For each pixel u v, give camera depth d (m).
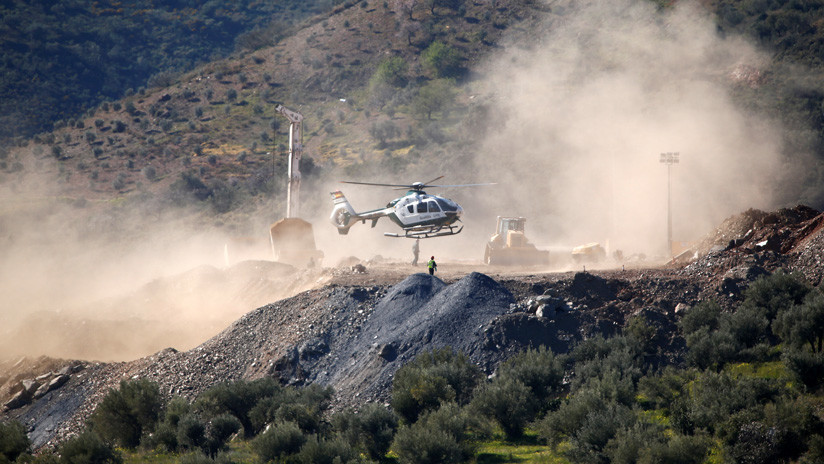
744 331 107.06
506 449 90.00
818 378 87.38
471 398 100.88
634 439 75.62
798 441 73.12
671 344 112.38
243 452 94.50
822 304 99.88
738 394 82.62
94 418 107.19
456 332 116.19
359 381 111.06
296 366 119.25
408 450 82.94
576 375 102.06
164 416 105.38
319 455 82.62
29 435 122.94
